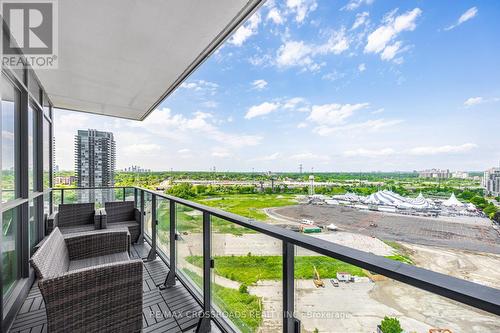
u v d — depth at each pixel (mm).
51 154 4387
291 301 1143
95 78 3488
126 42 2564
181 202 2320
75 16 2115
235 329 1577
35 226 3264
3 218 2057
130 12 2088
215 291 1867
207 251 1913
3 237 2057
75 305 1394
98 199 4922
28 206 2582
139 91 4062
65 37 2436
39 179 3482
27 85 2684
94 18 2150
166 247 2986
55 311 1334
